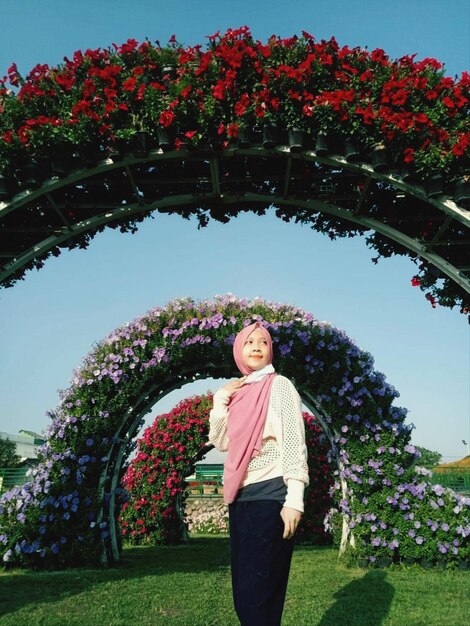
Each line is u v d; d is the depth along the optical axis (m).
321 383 5.84
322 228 4.59
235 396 2.17
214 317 5.82
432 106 3.75
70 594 4.11
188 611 3.59
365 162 3.81
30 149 3.70
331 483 8.87
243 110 3.66
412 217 4.12
